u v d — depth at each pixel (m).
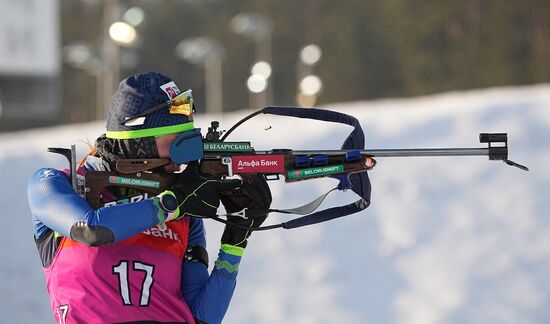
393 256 23.53
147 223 9.76
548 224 23.91
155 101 10.16
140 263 10.20
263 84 158.25
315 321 21.45
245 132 31.55
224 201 10.84
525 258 22.62
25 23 167.75
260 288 22.97
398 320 21.14
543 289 21.38
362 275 23.00
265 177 10.78
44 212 9.98
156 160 10.27
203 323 10.67
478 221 24.47
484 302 21.28
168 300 10.30
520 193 25.41
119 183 10.25
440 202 25.55
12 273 23.78
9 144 34.88
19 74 167.62
